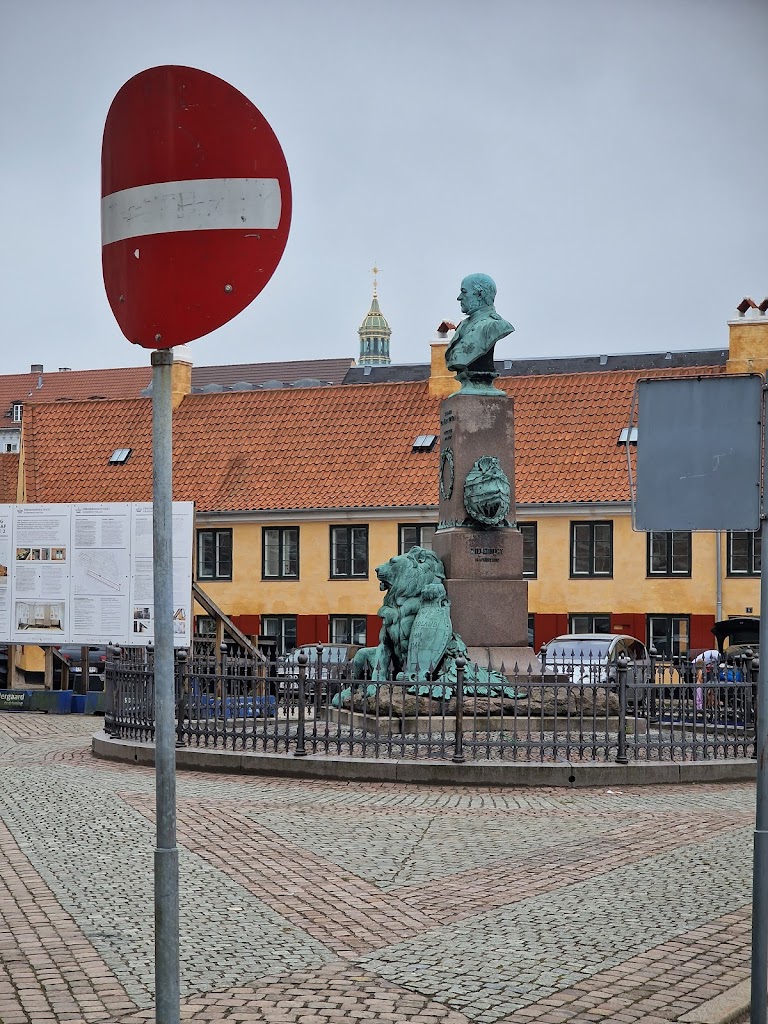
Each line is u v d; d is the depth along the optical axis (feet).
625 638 102.63
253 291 17.71
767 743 22.43
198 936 29.45
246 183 17.66
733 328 148.25
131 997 24.80
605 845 41.45
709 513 23.45
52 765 61.11
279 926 30.48
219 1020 23.57
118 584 98.84
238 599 154.20
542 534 143.23
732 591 136.98
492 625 70.23
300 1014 23.98
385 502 149.07
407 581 68.90
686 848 41.06
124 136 17.92
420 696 65.36
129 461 165.27
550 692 67.82
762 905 22.38
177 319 17.58
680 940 29.76
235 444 162.71
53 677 111.04
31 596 100.58
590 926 30.86
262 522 153.89
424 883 35.42
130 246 17.87
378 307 498.69
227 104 17.67
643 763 55.47
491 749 58.95
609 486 141.38
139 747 61.31
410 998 25.07
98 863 37.47
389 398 161.89
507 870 37.37
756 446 23.31
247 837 41.93
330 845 40.75
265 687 59.11
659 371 151.84
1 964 26.94
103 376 300.61
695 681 59.77
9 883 34.78
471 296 74.02
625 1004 24.97
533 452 147.95
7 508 100.94
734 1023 24.66
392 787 53.62
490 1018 23.97
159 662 17.51
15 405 299.79
